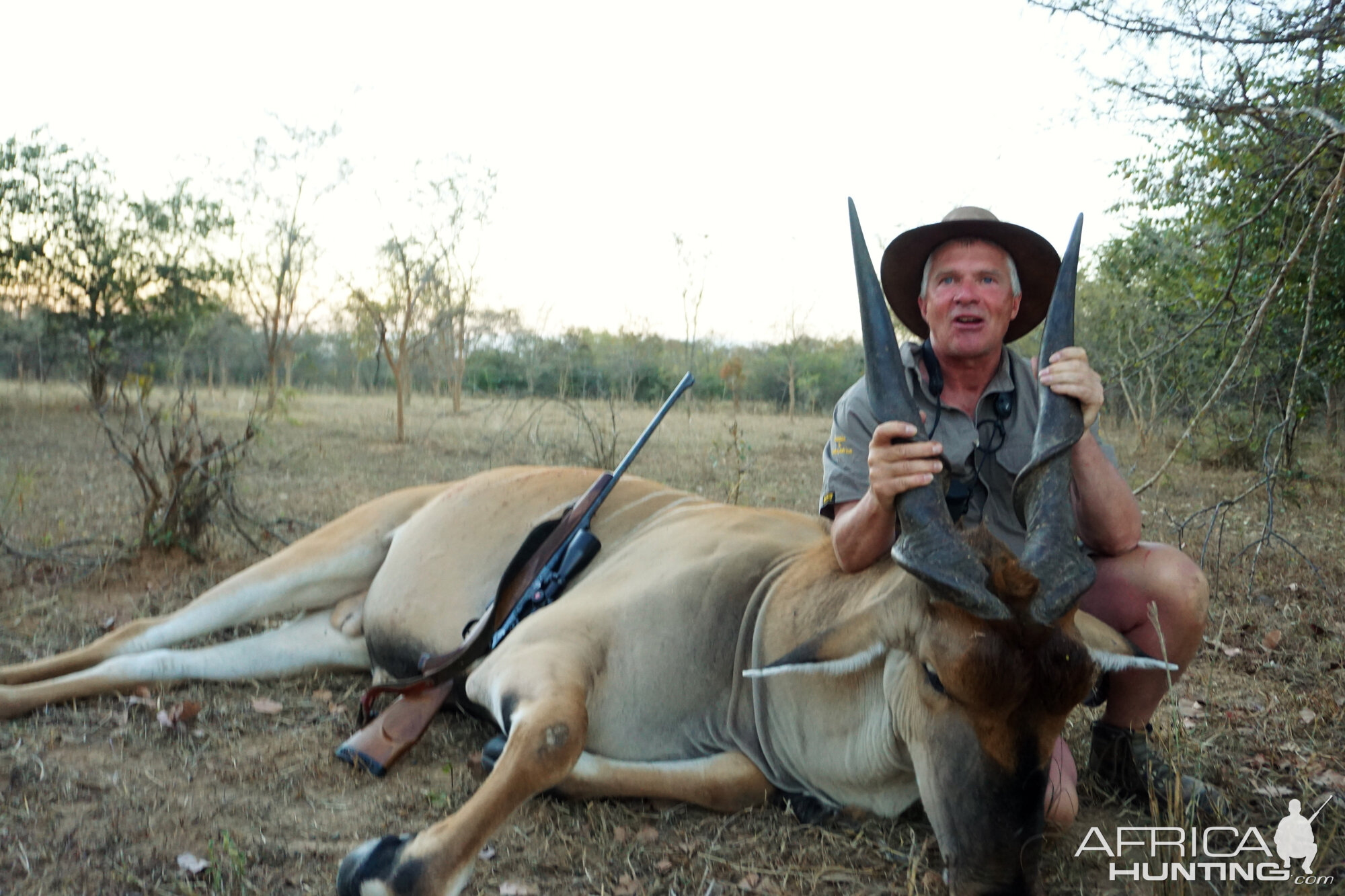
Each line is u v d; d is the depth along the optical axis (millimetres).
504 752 3082
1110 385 7016
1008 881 2600
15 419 15305
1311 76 6137
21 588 5703
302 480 9742
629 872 3053
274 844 3127
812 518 4234
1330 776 3666
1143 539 7633
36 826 3170
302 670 4730
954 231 3473
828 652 2955
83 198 21828
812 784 3330
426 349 24703
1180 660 3389
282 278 23984
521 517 4516
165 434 13422
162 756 3746
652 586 3674
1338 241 8031
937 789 2713
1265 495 9680
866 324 2922
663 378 28719
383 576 4652
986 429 3529
